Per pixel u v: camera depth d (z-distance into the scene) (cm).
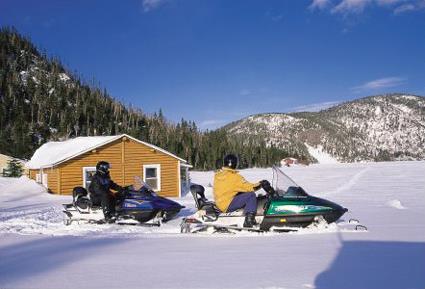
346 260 549
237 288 433
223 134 11956
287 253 608
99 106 12188
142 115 12700
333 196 2191
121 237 815
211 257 593
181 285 450
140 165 2856
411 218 1085
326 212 865
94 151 2705
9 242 766
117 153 2780
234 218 873
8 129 9500
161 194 2903
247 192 875
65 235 859
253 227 872
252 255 601
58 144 3462
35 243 749
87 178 2678
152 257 602
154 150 2906
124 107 12794
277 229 861
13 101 11150
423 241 686
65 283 470
